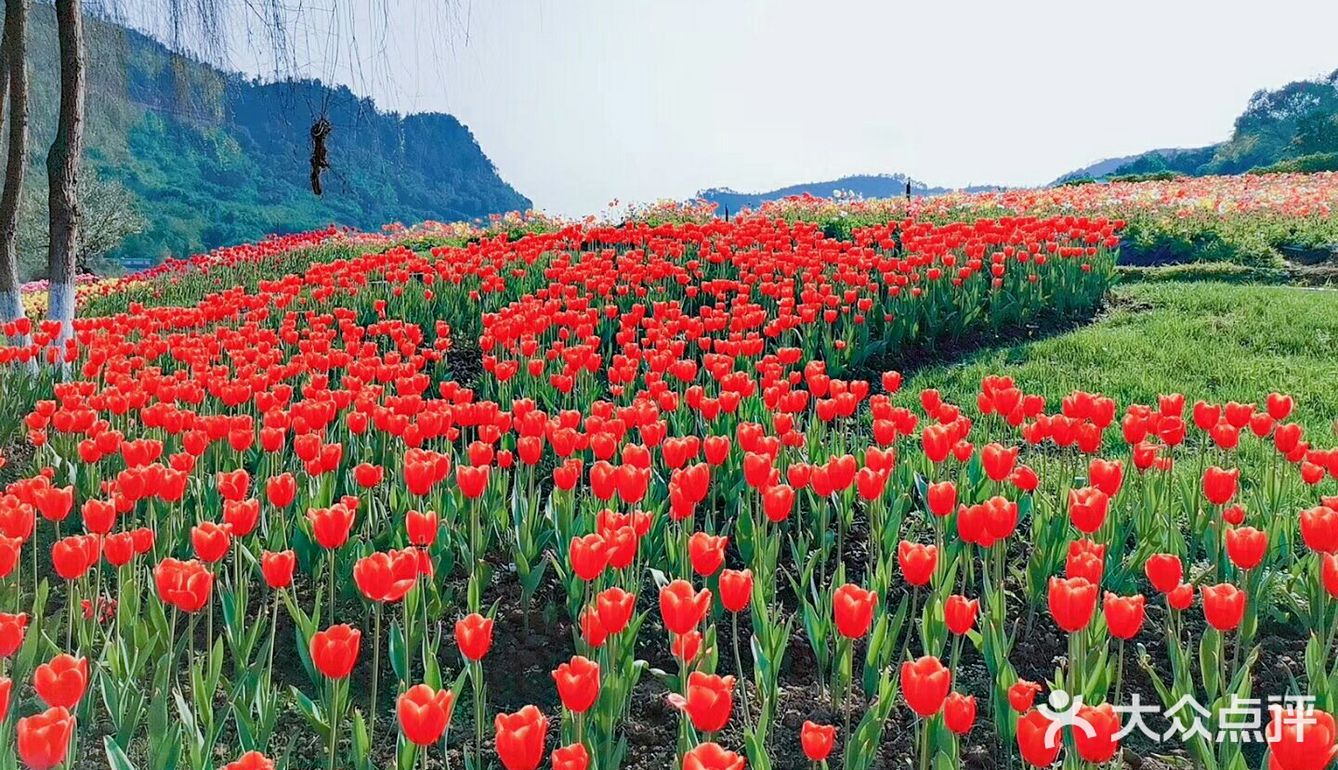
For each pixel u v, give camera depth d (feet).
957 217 63.67
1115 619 9.84
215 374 23.81
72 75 33.78
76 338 30.48
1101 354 30.76
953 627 10.05
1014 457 14.29
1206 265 49.19
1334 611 13.35
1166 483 17.11
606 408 18.39
